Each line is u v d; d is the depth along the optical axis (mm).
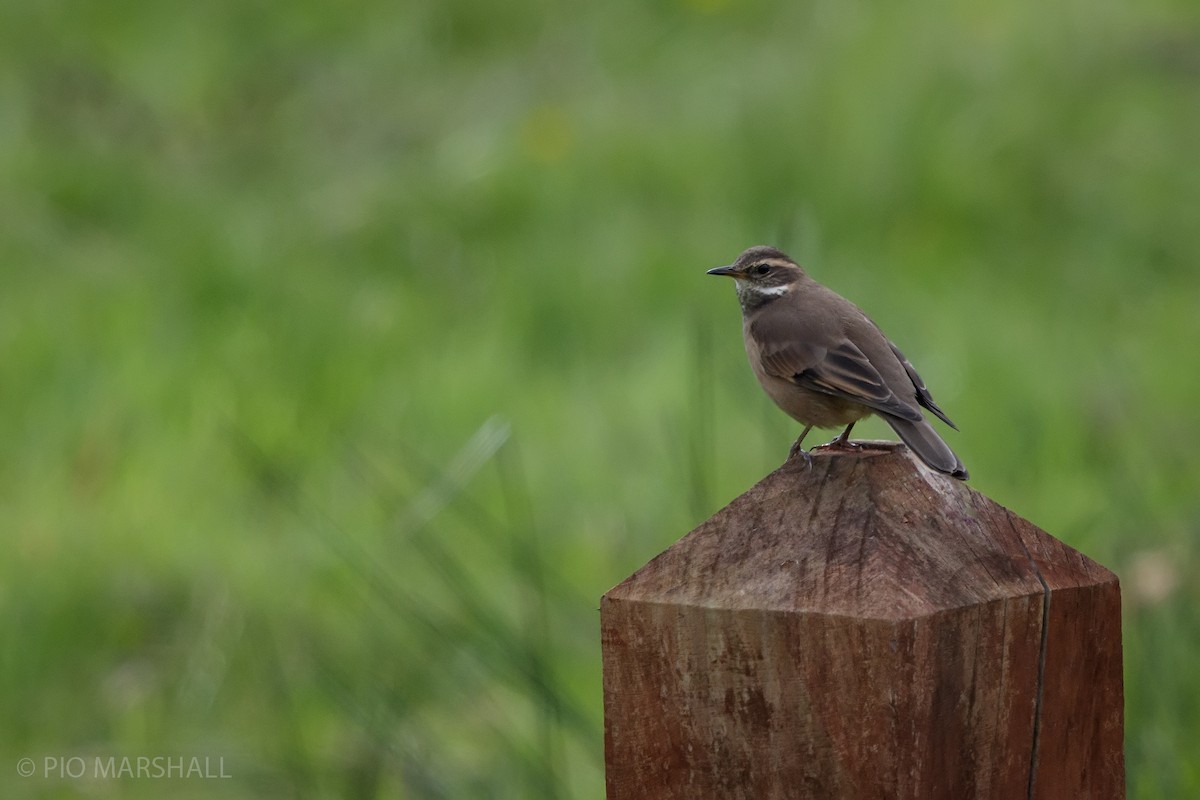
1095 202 16094
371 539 11055
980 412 12688
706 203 15977
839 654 4637
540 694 7891
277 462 12102
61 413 13078
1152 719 7629
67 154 17906
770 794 4793
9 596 10750
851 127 16578
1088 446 11742
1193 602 8641
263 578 10930
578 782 8383
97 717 9758
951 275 15164
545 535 11102
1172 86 17516
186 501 11922
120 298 14773
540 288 14703
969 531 4883
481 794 7934
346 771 8453
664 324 14242
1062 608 4930
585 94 18750
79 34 21000
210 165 18344
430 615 9570
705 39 19672
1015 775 4895
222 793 8969
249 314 14328
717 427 12367
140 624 10531
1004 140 16609
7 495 12125
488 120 18328
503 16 21297
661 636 4898
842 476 4910
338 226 16016
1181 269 15508
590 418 12742
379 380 13453
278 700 9523
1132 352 13836
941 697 4656
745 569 4852
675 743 4914
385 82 20172
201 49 21000
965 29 18062
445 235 15820
